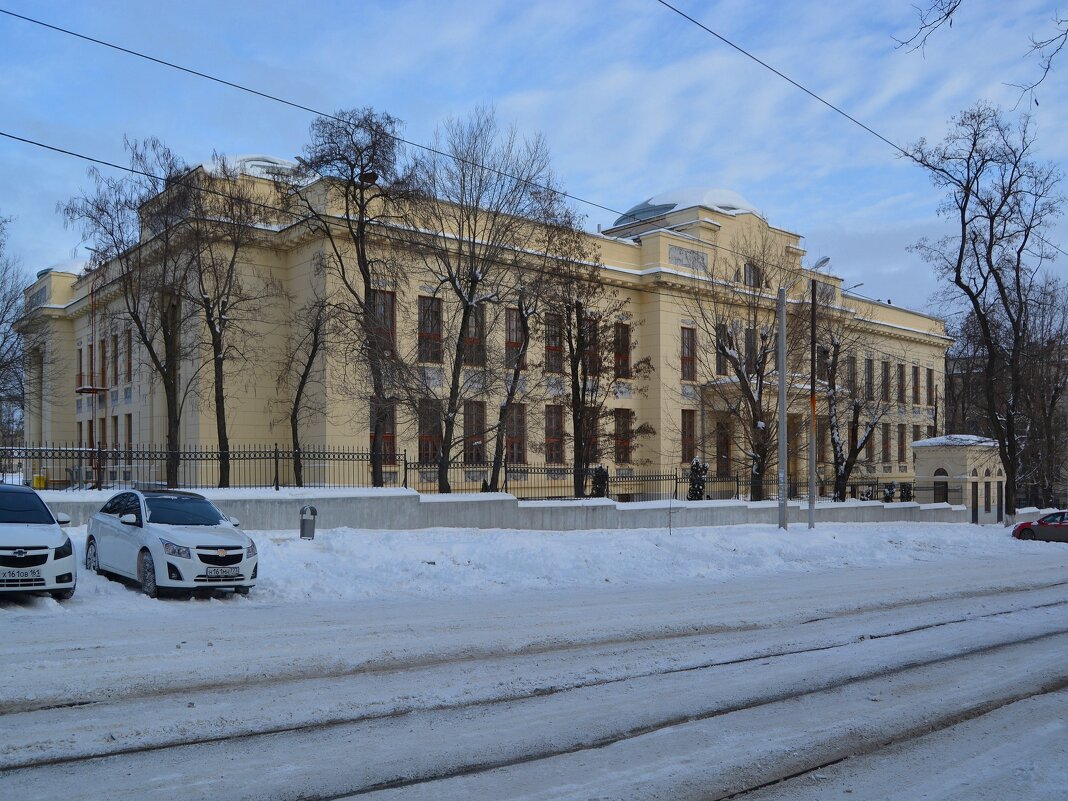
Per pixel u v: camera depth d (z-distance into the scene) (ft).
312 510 63.26
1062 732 23.57
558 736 22.27
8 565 38.14
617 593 49.42
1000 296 122.01
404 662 30.07
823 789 19.07
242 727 22.41
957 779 19.79
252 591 46.44
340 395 106.22
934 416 208.03
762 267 131.75
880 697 26.78
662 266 143.95
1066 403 159.12
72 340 169.89
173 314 106.52
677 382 145.59
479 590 50.16
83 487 79.61
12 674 26.76
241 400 115.96
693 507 96.43
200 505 48.96
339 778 19.03
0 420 187.32
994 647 34.76
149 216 99.35
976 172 115.03
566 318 107.76
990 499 143.74
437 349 108.17
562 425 129.49
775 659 31.86
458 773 19.52
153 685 26.12
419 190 91.09
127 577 45.68
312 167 91.04
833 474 156.35
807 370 145.07
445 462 91.61
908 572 63.05
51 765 19.42
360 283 109.70
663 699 26.02
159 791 18.02
